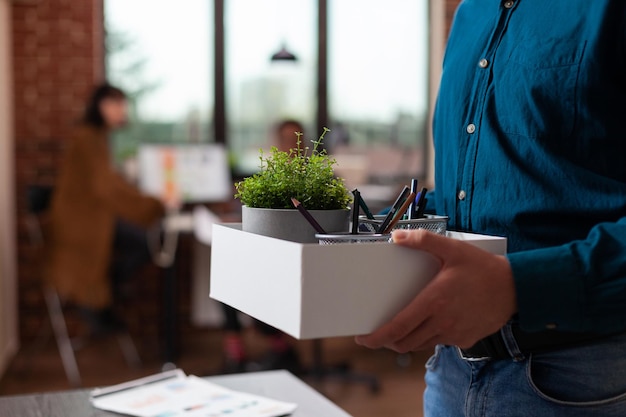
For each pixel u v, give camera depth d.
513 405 0.98
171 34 5.70
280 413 1.40
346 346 5.22
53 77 5.30
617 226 0.84
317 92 5.91
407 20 6.02
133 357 4.95
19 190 5.24
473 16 1.13
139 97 5.68
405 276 0.82
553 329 0.85
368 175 5.89
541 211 0.96
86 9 5.32
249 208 1.03
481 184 1.03
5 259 4.79
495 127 1.02
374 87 6.01
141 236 4.78
